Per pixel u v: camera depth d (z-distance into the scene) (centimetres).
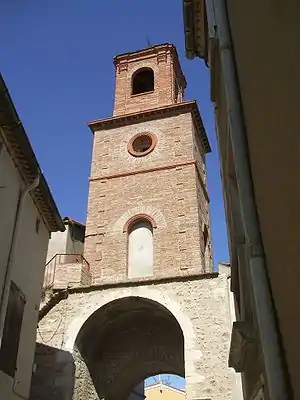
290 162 397
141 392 2488
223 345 1501
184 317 1582
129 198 2225
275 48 445
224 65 578
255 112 495
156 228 2086
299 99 384
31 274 1245
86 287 1719
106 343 1936
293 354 376
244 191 491
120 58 2888
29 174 1162
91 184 2338
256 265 445
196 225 2050
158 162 2317
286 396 375
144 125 2489
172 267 1959
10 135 1044
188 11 1003
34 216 1297
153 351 1884
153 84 2853
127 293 1673
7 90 939
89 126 2570
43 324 1669
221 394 1421
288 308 389
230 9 625
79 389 1598
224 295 1587
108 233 2133
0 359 1009
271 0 462
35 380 1549
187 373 1480
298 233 376
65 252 2395
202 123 2547
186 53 1139
